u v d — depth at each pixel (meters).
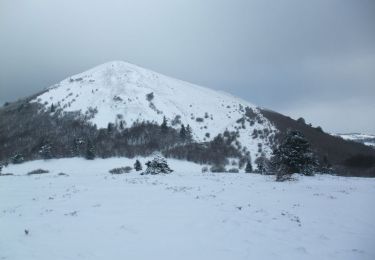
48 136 135.38
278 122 157.38
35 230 17.62
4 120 161.88
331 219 20.39
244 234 17.33
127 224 18.59
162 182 34.38
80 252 14.68
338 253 15.00
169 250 15.02
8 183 35.25
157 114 153.62
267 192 29.17
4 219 19.72
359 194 28.72
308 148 44.22
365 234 17.69
